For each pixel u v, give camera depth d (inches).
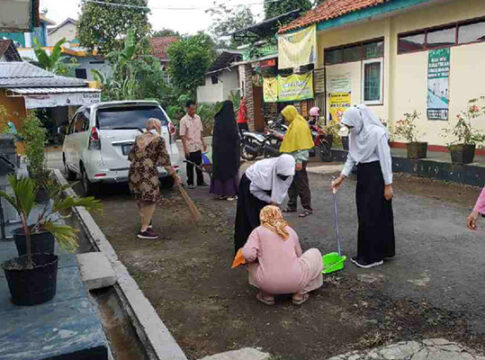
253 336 153.0
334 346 144.8
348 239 247.1
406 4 437.1
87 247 257.6
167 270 214.1
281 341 149.1
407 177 405.7
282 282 166.7
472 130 419.5
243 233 209.6
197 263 221.3
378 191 202.1
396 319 159.6
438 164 384.2
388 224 206.4
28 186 149.6
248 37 812.0
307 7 798.5
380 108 526.0
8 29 233.9
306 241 246.7
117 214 323.9
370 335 149.9
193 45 1016.9
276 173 196.1
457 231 251.9
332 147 532.4
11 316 142.6
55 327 135.1
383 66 517.7
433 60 460.1
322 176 428.8
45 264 151.7
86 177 375.9
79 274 178.2
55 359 120.7
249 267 175.6
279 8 789.9
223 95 1069.1
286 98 647.1
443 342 143.6
